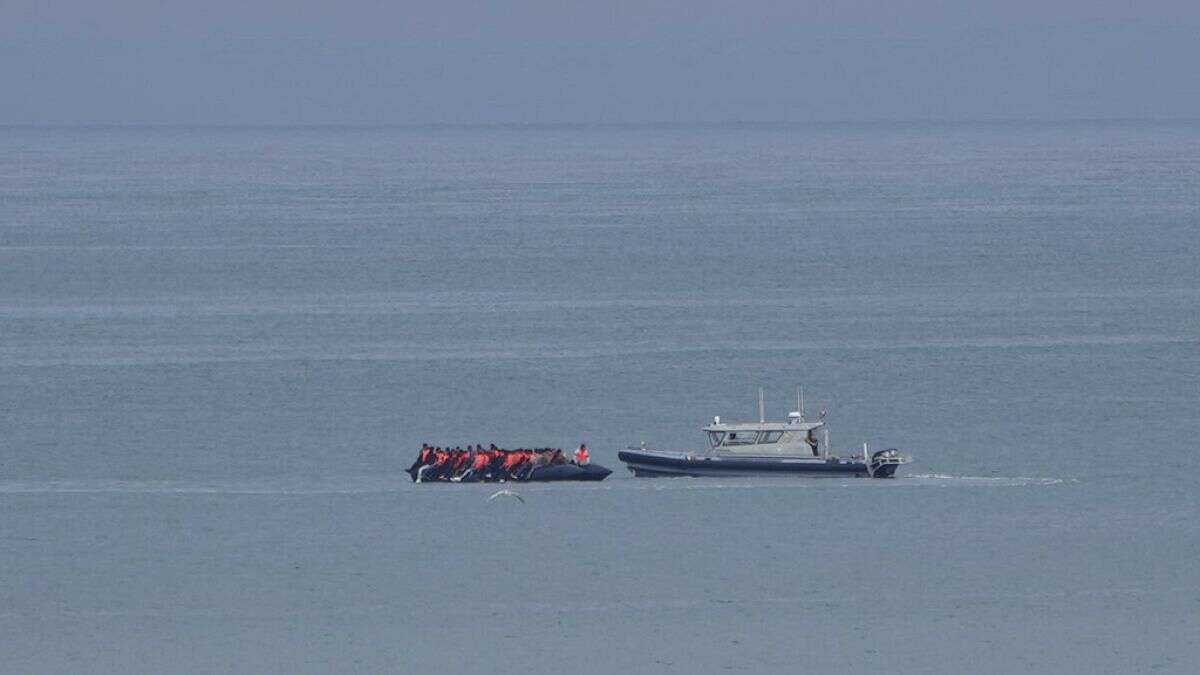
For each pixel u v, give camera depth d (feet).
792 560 634.84
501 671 531.09
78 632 562.25
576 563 631.97
